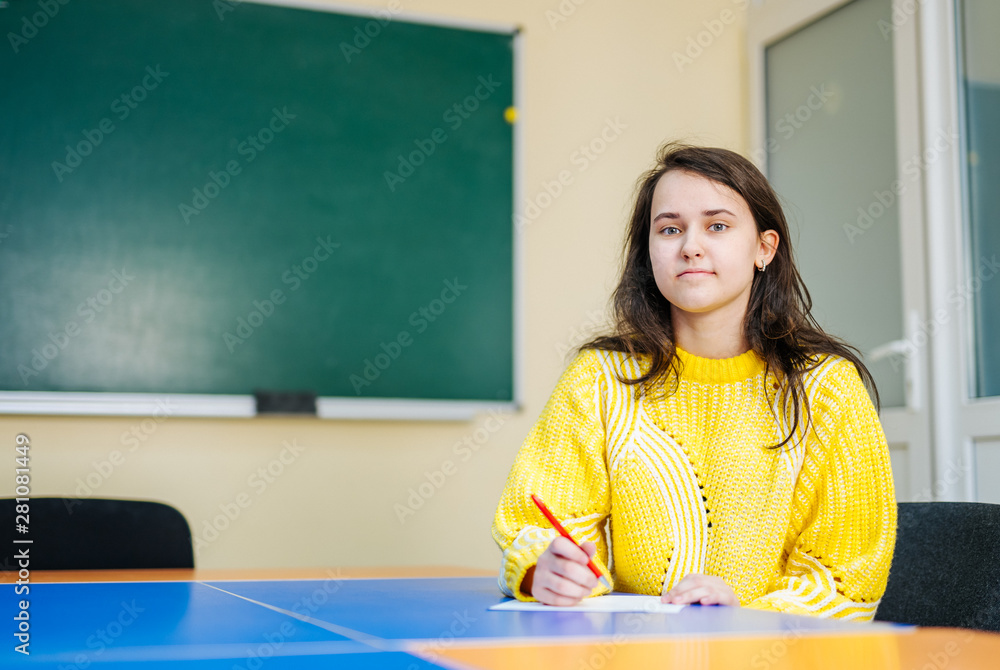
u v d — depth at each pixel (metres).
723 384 1.21
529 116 3.29
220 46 2.96
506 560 1.09
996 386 2.61
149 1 2.90
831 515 1.13
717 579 1.02
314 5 3.06
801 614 1.00
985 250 2.66
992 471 2.59
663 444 1.20
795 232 3.36
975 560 1.19
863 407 1.15
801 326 1.22
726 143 3.54
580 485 1.21
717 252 1.16
